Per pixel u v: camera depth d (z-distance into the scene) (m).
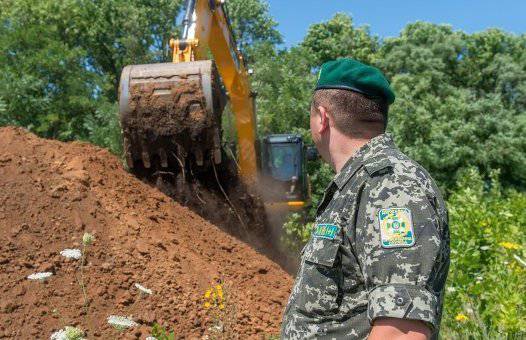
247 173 10.38
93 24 28.94
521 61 31.48
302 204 12.98
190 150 7.36
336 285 1.97
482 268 5.90
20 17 25.64
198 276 5.25
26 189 5.46
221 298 4.68
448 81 31.19
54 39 25.52
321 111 2.16
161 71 7.34
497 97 28.38
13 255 4.52
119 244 5.15
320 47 33.75
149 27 31.23
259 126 23.34
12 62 23.22
